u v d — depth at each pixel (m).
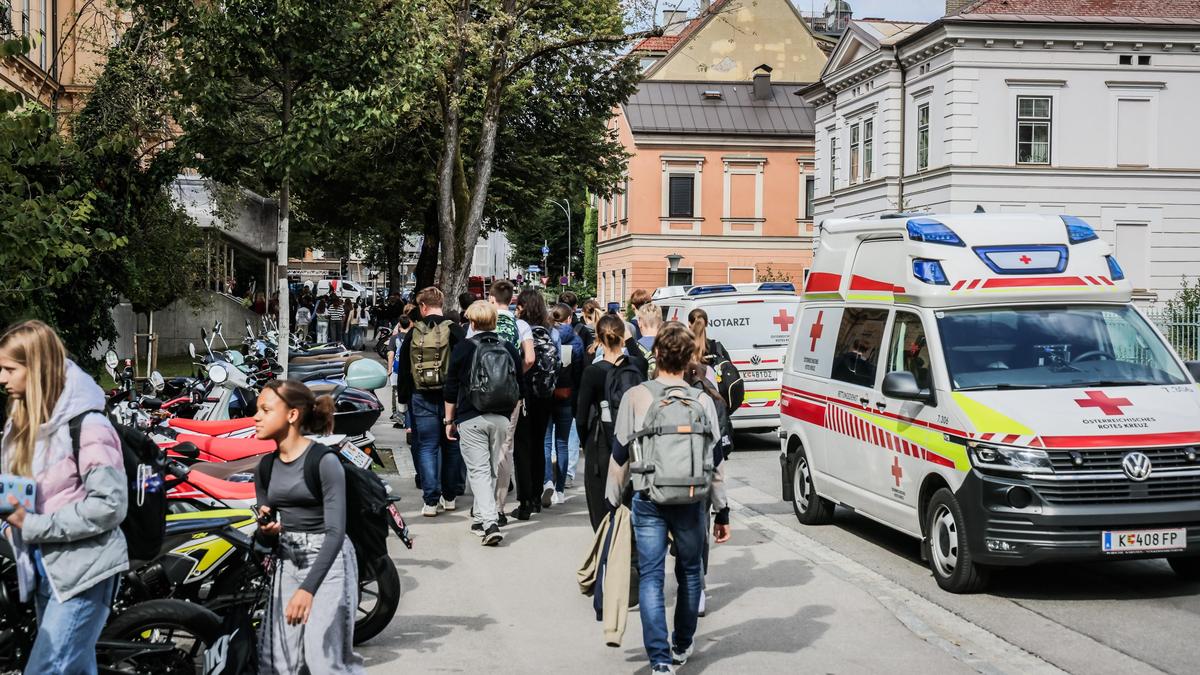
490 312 9.77
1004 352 8.66
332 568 4.99
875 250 9.91
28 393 4.35
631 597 7.21
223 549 5.88
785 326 16.69
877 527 10.81
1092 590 8.34
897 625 7.38
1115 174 38.06
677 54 66.50
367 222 34.94
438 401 10.91
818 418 10.53
